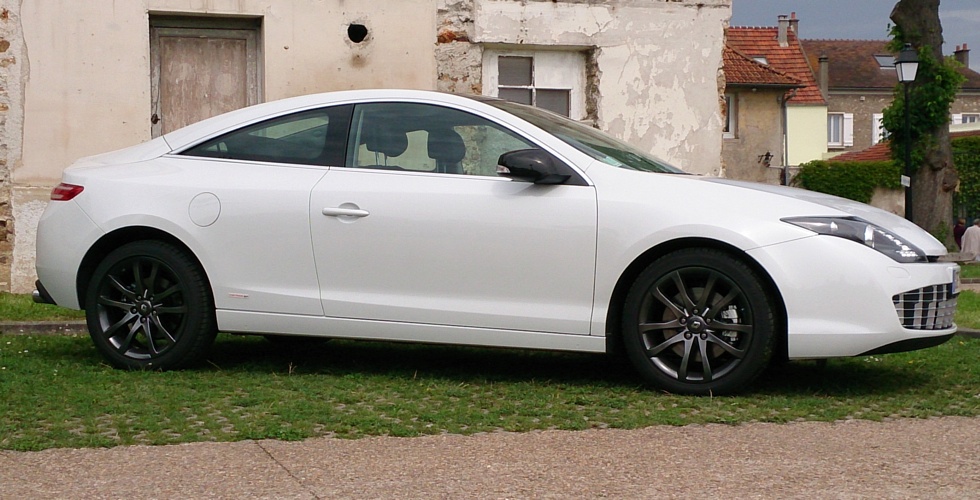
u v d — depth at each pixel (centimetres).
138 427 488
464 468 427
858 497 392
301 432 480
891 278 554
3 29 1041
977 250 2673
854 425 511
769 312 561
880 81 6844
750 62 4406
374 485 402
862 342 553
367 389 589
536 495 392
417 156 621
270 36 1111
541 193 593
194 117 1123
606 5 1203
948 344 777
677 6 1227
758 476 418
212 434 478
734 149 4316
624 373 651
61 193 662
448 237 599
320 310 619
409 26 1150
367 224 610
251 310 628
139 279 644
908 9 2656
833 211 573
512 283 593
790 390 599
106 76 1069
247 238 627
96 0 1062
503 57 1203
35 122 1054
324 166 630
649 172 603
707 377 572
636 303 582
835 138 6800
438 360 698
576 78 1227
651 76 1224
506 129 612
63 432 477
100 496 387
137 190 643
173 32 1111
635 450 457
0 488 396
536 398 566
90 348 731
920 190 2700
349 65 1135
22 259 1058
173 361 640
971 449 462
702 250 570
